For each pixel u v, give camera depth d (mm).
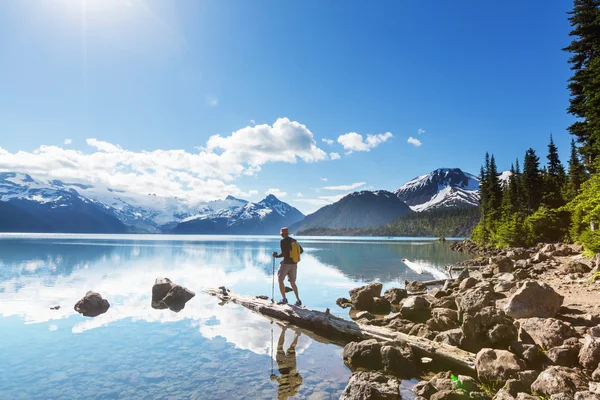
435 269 27188
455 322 9570
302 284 19281
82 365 7273
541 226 43656
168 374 6859
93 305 12648
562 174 63438
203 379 6645
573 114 33188
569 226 38906
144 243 87875
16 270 24141
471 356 7234
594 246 18406
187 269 26625
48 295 15031
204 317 11711
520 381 5895
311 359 7891
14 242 78688
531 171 61375
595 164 21641
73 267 26562
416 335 9227
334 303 14383
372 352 7621
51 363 7371
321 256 43344
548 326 7082
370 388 5855
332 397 5949
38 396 5836
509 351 7023
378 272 25141
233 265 30328
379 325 10656
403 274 23922
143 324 10680
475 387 6008
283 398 5883
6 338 9109
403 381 6766
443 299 12102
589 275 13648
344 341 9391
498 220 61500
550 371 5746
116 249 54719
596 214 20094
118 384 6359
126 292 16297
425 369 7383
